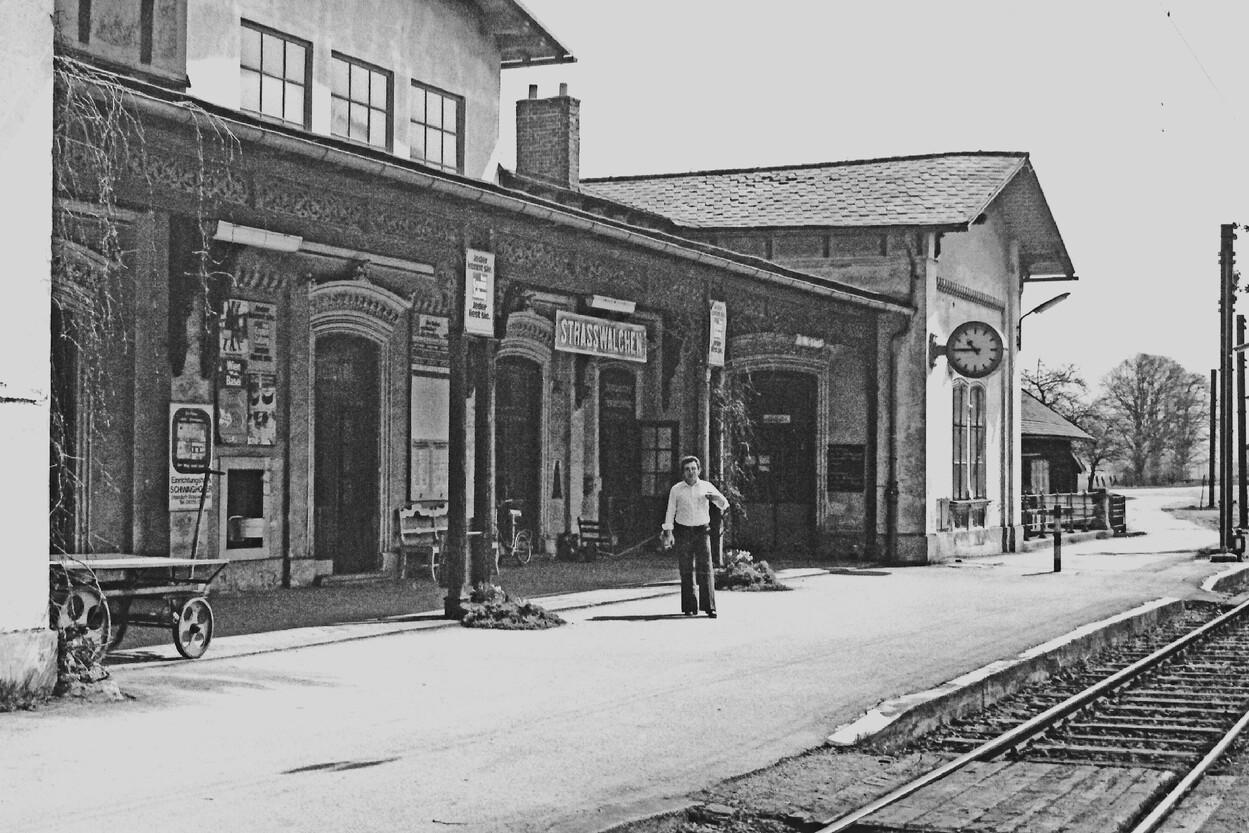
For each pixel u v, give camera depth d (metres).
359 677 10.76
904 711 9.62
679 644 13.08
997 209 30.67
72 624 9.77
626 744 8.46
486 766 7.73
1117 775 8.27
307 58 18.97
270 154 11.59
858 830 6.84
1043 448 50.22
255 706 9.37
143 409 15.36
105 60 15.34
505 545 22.56
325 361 18.73
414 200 13.29
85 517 14.66
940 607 17.23
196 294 15.84
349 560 19.09
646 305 17.58
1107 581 22.53
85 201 11.11
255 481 17.19
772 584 19.45
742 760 8.16
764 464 27.64
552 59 22.84
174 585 11.41
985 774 8.23
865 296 23.72
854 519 26.77
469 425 21.42
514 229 14.75
